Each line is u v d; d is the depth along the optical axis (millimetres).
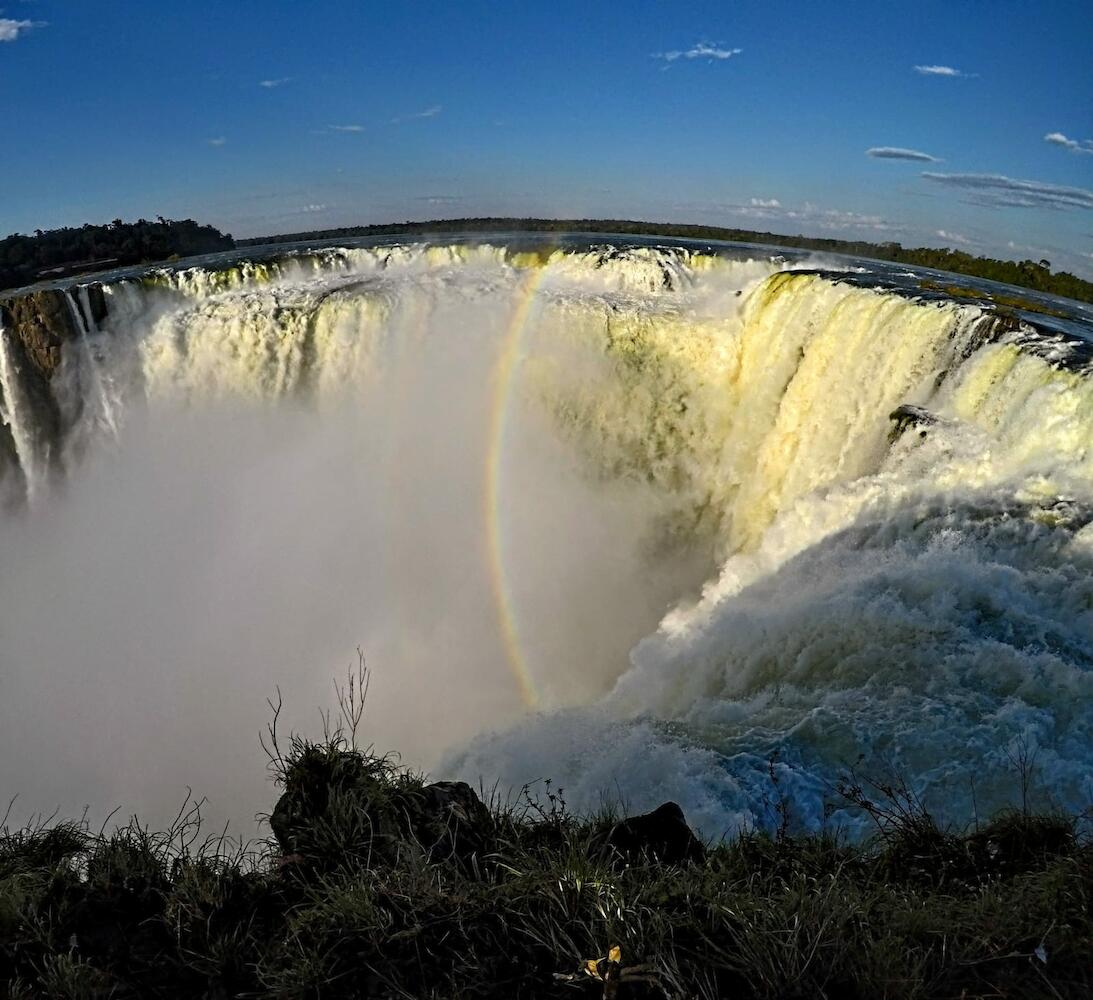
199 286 36031
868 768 8055
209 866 5094
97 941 4613
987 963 4016
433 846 4984
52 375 33750
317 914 4441
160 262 52156
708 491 27000
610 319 28859
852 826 7363
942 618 10289
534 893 4465
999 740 7988
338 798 5371
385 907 4516
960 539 12461
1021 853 5387
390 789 5574
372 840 5145
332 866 5074
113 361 33906
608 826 5617
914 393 18656
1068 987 3828
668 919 4188
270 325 31969
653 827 5570
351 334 31562
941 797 7480
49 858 5609
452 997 3938
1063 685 8594
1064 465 13531
